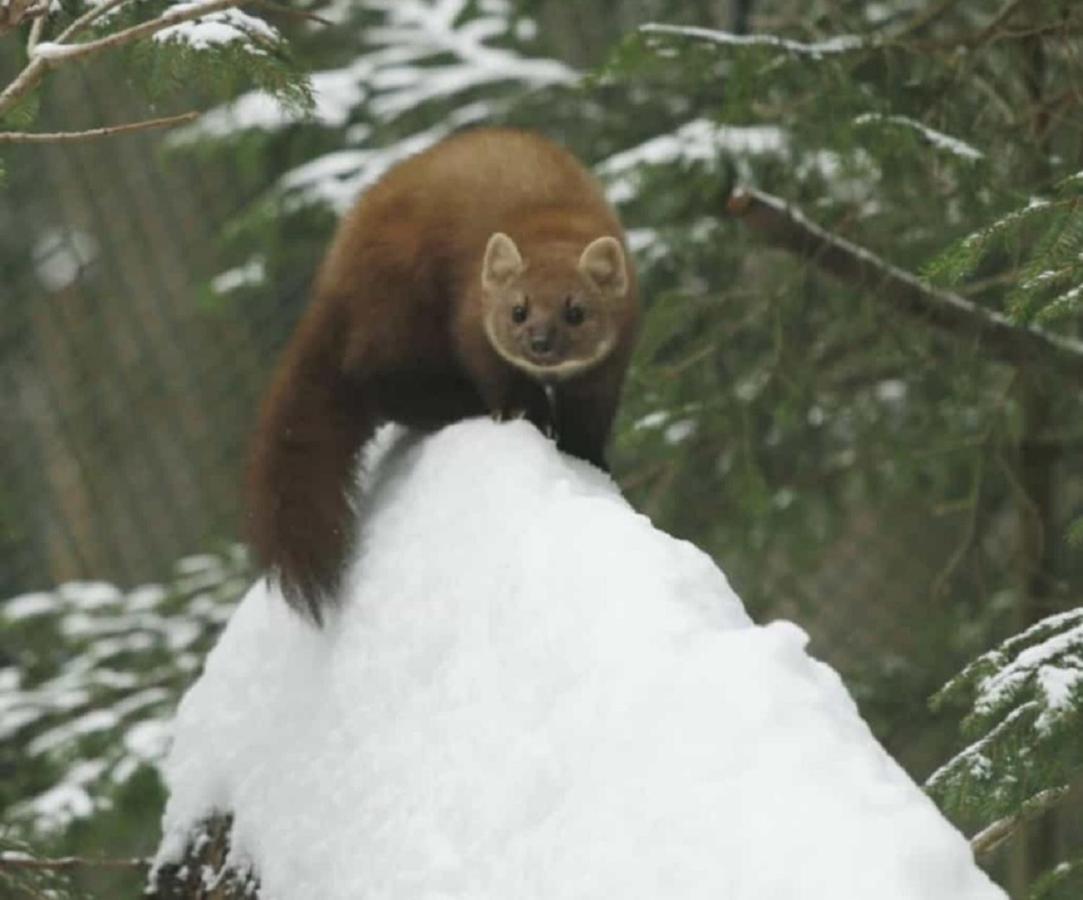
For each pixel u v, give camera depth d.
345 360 8.55
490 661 5.74
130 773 12.03
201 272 18.31
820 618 16.44
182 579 14.76
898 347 11.42
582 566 5.49
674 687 4.79
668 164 11.84
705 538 14.59
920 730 14.53
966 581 14.91
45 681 14.04
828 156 10.88
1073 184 6.21
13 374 18.92
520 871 5.02
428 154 9.59
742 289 12.31
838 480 14.62
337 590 7.11
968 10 12.37
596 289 9.09
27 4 6.05
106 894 12.27
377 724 6.36
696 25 15.31
